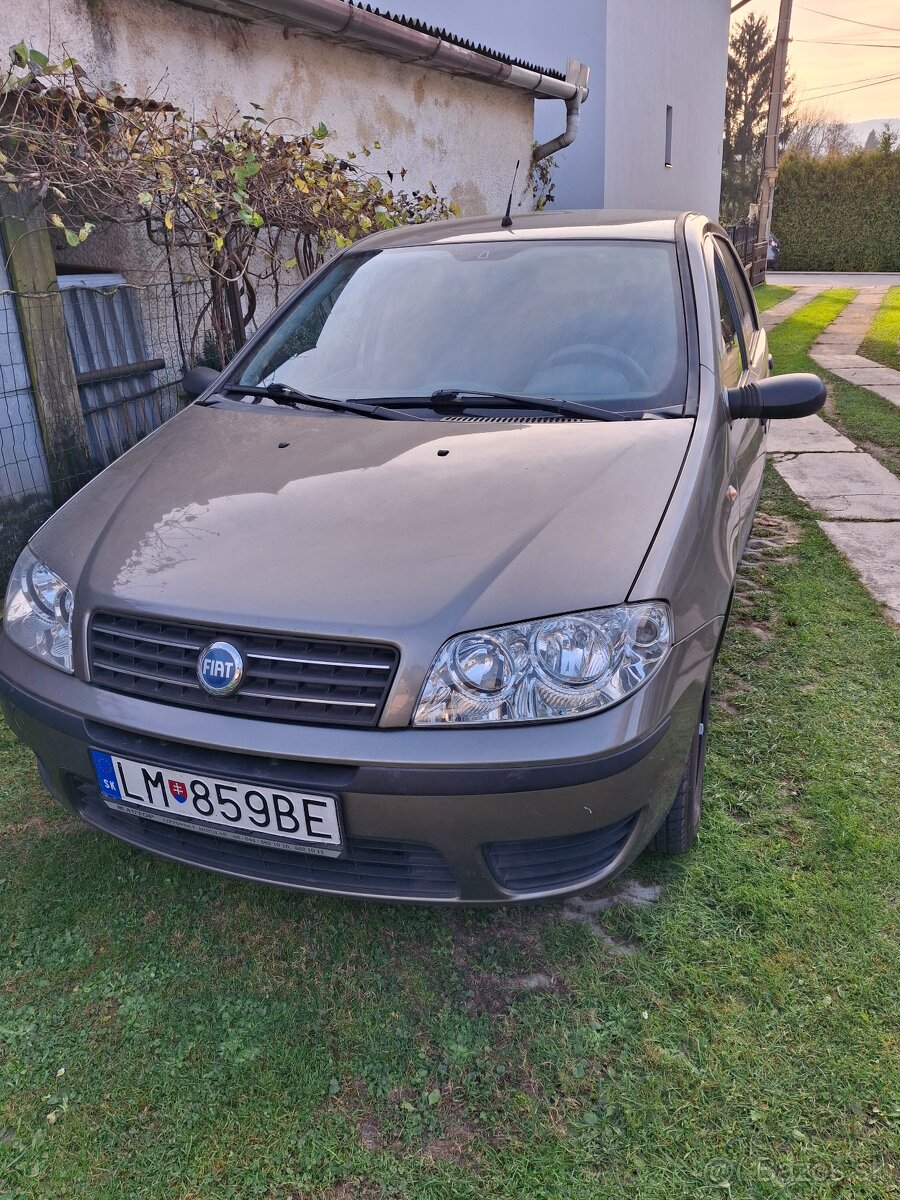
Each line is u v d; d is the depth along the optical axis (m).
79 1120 1.71
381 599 1.75
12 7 4.00
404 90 7.25
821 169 32.69
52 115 3.85
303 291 3.22
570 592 1.76
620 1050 1.82
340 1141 1.67
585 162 11.88
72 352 4.30
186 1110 1.73
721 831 2.46
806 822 2.49
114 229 4.76
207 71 5.22
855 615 3.81
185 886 2.32
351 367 2.77
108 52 4.54
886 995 1.92
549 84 8.76
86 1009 1.95
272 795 1.75
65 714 1.95
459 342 2.72
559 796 1.69
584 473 2.08
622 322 2.65
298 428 2.48
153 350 5.01
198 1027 1.91
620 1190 1.56
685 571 1.93
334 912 2.22
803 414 2.50
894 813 2.52
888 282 26.55
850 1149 1.62
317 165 5.28
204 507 2.12
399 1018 1.92
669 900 2.21
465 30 10.77
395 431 2.38
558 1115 1.70
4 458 3.83
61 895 2.29
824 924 2.12
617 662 1.74
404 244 3.24
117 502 2.27
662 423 2.32
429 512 1.97
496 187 9.05
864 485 5.71
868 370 9.97
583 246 2.96
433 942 2.12
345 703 1.72
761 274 25.47
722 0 18.22
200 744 1.78
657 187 15.17
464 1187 1.58
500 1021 1.90
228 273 5.37
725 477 2.42
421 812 1.70
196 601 1.83
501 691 1.70
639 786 1.77
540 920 2.17
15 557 3.92
